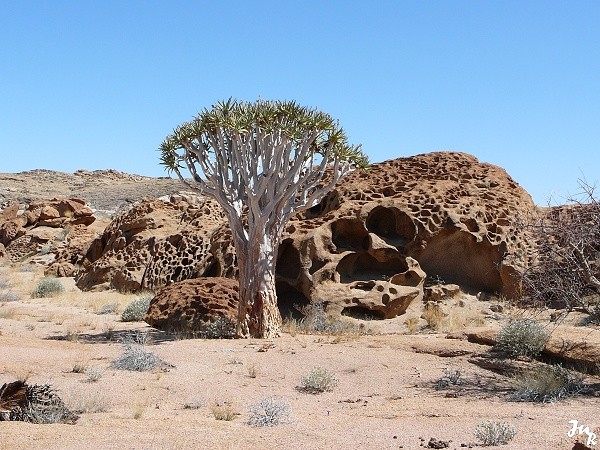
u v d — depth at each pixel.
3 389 8.34
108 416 8.47
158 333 16.77
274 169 15.67
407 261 19.92
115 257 29.20
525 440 7.02
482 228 20.53
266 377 11.44
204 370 11.84
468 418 8.48
